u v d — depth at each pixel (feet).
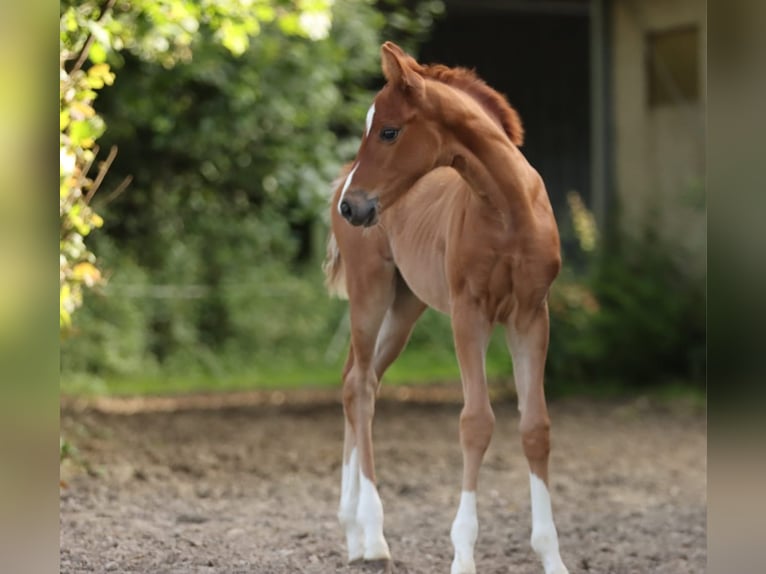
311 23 30.99
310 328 54.49
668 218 51.44
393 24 48.57
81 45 25.49
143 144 48.37
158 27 28.12
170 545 21.91
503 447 35.47
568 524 25.25
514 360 18.66
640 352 46.91
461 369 18.45
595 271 48.29
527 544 23.25
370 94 49.19
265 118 46.75
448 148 17.71
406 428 38.14
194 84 46.32
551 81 64.49
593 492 29.12
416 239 20.31
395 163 17.42
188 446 34.01
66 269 24.64
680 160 50.96
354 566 20.71
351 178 17.51
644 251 49.03
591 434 37.86
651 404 43.37
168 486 28.48
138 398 44.24
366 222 17.38
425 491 28.96
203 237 52.90
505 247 17.98
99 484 27.84
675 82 52.08
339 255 22.93
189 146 47.32
